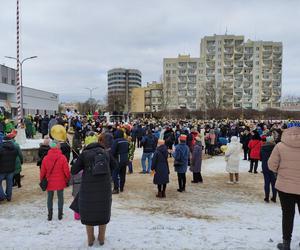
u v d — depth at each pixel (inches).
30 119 1045.8
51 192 294.2
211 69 4453.7
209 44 4471.0
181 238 246.2
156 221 297.6
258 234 257.0
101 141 252.2
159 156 396.5
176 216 319.0
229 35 4421.8
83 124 1023.6
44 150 421.4
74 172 223.8
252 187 472.4
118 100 4436.5
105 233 254.4
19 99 798.5
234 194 426.0
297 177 209.9
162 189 441.7
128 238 245.0
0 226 278.5
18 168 439.8
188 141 645.9
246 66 4448.8
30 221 293.9
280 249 219.3
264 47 4490.7
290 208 215.3
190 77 4549.7
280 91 4517.7
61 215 298.2
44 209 338.0
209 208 353.1
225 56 4436.5
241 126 1134.4
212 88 3718.0
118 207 351.6
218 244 233.0
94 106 4389.8
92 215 216.7
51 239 243.4
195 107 4498.0
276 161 217.5
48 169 289.0
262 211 342.6
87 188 217.8
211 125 1068.5
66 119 1098.7
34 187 449.7
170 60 4613.7
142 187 460.8
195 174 502.0
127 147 425.4
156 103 4707.2
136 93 5027.1
